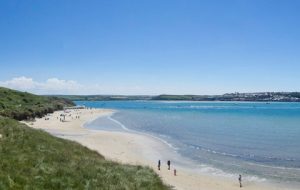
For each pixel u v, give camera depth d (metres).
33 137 23.16
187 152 59.62
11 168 14.59
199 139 77.88
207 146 67.50
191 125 113.88
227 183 38.31
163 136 81.69
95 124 111.81
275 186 37.38
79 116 145.12
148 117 154.38
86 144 60.78
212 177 41.16
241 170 45.69
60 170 16.33
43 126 94.94
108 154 51.66
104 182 16.39
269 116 168.62
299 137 83.31
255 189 35.88
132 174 19.20
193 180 38.78
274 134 89.56
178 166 47.38
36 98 162.00
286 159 54.22
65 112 162.00
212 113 195.25
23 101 139.38
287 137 83.31
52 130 85.25
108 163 21.61
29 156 17.55
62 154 20.52
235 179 40.56
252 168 47.09
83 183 15.59
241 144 70.88
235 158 54.69
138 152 56.72
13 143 19.59
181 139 77.06
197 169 45.88
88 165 19.09
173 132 91.19
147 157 52.84
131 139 72.38
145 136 79.50
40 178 14.49
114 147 59.94
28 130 25.34
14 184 12.91
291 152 61.03
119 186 16.31
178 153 58.25
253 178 41.00
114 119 138.12
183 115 172.75
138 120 134.62
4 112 95.69
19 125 26.14
